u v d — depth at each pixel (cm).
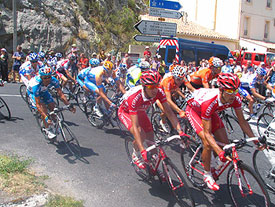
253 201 286
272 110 619
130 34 1998
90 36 1753
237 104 308
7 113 583
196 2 2486
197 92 327
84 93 655
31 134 511
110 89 688
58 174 368
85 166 397
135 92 317
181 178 297
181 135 316
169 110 342
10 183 317
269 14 2497
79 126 582
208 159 316
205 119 299
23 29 1493
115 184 353
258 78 641
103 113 560
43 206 285
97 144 487
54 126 454
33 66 603
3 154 409
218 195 342
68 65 813
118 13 2089
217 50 1383
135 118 318
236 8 2261
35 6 1573
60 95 452
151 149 317
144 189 346
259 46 2156
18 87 977
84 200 312
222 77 281
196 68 1244
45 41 1542
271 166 376
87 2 1936
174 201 323
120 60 1307
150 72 309
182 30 1914
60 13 1662
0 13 1454
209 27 2405
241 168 292
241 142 293
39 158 412
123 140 517
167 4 1016
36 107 460
